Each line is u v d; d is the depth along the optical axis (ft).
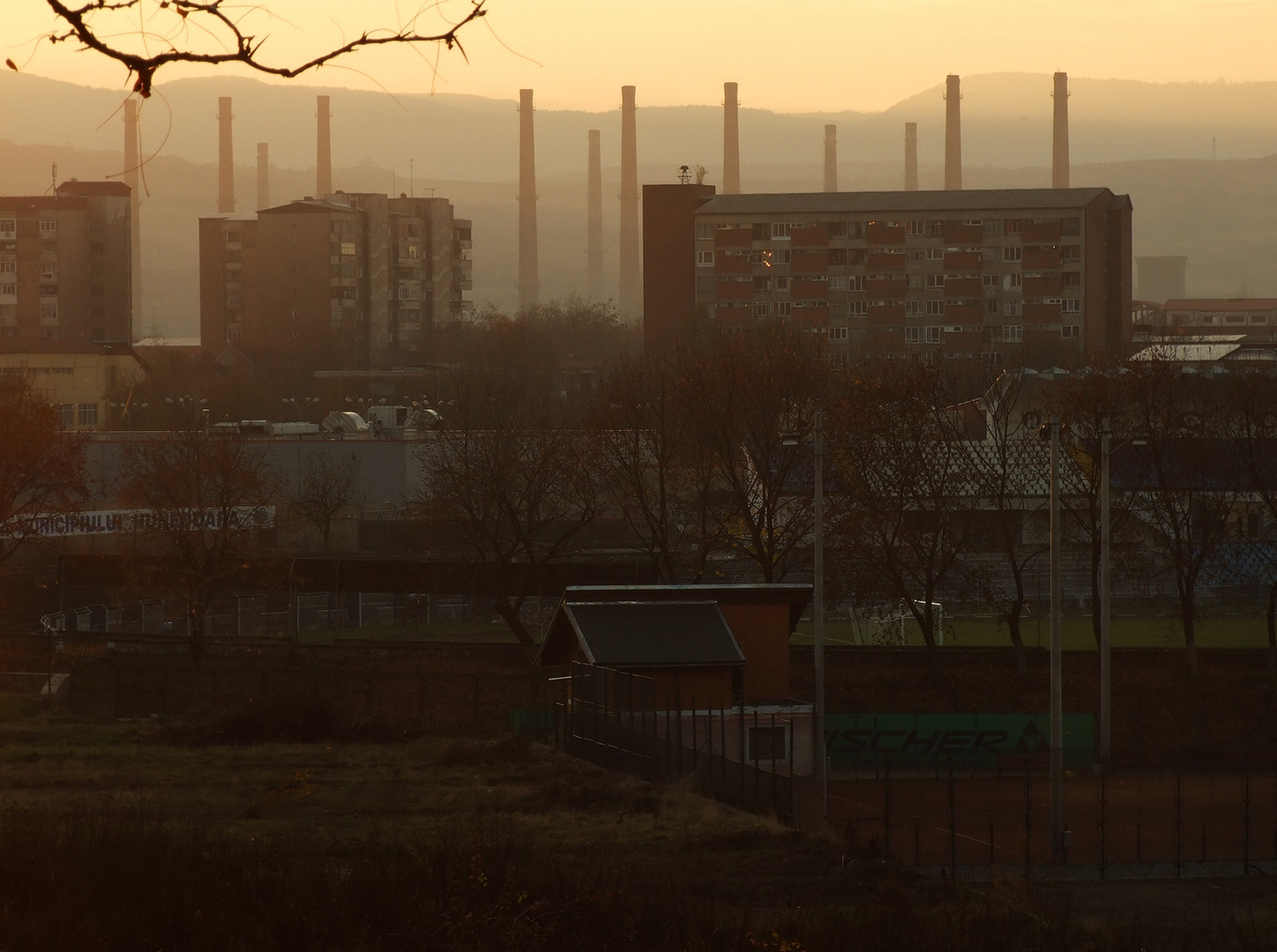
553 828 274.57
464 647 579.48
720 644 416.46
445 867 184.24
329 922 162.40
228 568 625.41
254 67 74.54
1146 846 315.37
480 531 625.41
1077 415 609.83
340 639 635.66
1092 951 189.06
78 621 648.79
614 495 646.74
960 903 214.69
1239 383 627.05
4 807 256.11
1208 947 202.18
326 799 301.43
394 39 74.49
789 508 626.23
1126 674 544.21
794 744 399.65
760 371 618.03
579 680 390.83
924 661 561.02
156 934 152.15
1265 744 460.96
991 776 408.46
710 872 234.79
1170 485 589.32
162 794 296.30
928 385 603.26
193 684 527.81
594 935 167.94
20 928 146.92
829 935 181.88
